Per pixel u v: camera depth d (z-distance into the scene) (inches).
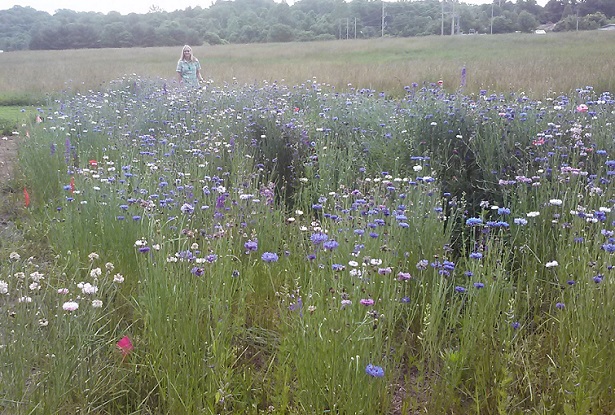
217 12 4453.7
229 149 269.4
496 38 1839.3
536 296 157.0
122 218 176.1
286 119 312.0
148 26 3688.5
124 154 263.9
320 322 115.6
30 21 3838.6
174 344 121.6
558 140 225.5
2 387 102.7
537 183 181.3
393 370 122.4
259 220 187.3
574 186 186.9
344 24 4399.6
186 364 117.0
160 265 129.0
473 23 4409.5
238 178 220.1
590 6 4849.9
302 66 890.7
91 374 115.1
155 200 191.6
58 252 188.4
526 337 137.6
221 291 137.3
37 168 275.6
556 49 1170.0
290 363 125.7
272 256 133.9
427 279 159.3
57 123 354.6
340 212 173.8
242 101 393.4
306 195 227.9
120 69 965.8
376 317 116.4
